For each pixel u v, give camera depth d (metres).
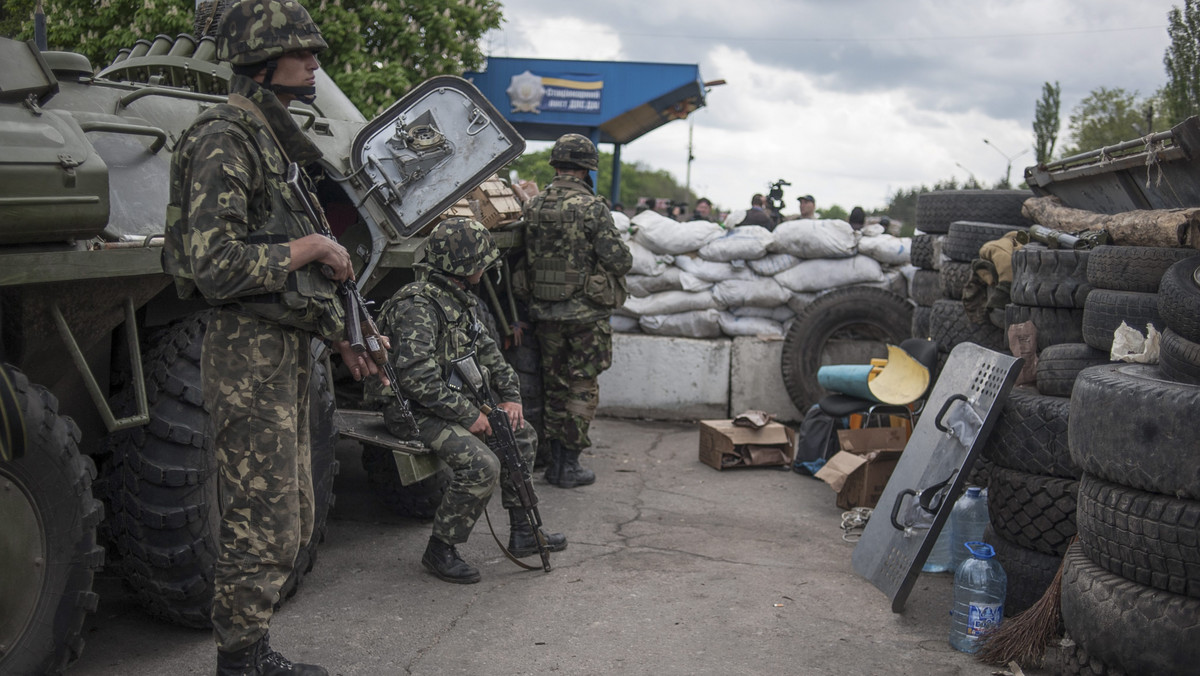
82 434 3.26
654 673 3.12
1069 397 3.68
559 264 5.38
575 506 5.20
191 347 3.10
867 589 3.97
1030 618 3.24
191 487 3.05
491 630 3.46
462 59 10.80
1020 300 4.15
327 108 5.22
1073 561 3.12
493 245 4.00
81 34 9.27
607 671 3.13
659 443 6.86
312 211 2.63
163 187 3.50
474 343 4.03
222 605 2.61
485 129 4.50
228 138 2.43
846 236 7.24
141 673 3.01
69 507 2.65
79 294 2.80
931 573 4.20
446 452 3.85
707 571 4.17
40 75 2.76
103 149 3.41
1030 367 4.11
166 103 3.87
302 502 2.78
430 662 3.17
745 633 3.47
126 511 3.04
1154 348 3.37
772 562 4.32
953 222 5.89
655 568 4.20
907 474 4.07
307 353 2.73
